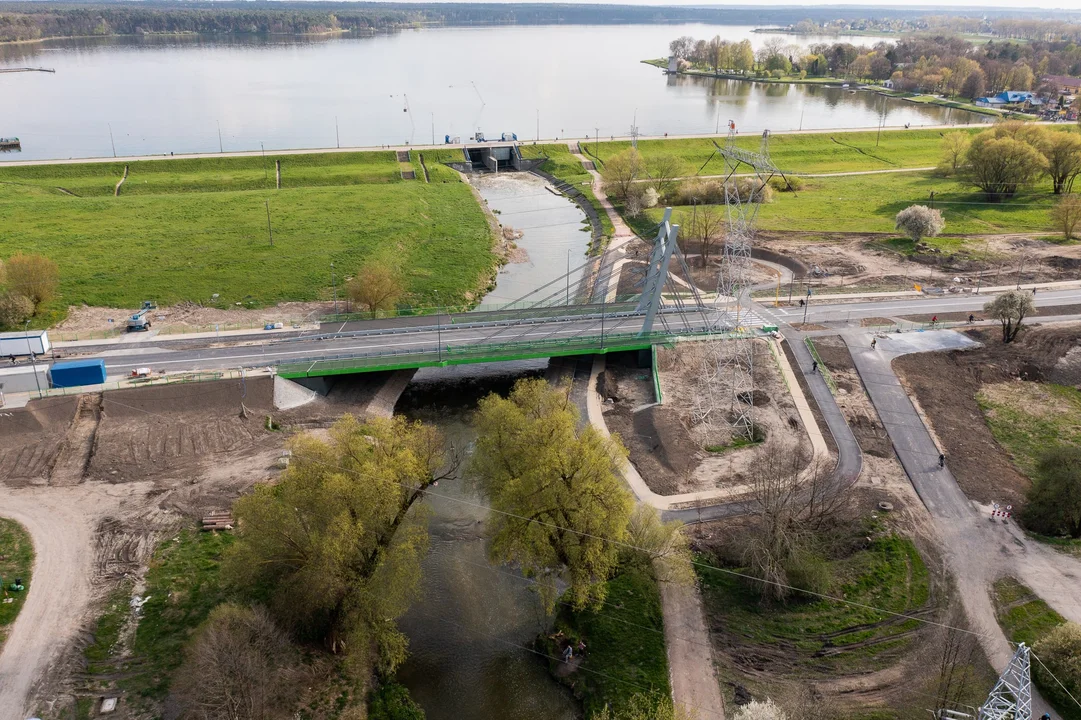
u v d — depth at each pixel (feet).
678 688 235.40
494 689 241.96
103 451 339.36
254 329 451.94
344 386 413.59
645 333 441.27
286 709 225.35
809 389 408.26
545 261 629.10
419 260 587.27
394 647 240.94
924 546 292.40
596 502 256.11
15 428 348.38
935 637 250.98
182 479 326.65
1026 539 296.92
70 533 289.74
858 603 265.75
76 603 255.70
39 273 470.80
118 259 558.15
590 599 261.44
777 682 236.84
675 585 274.16
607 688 237.25
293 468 255.70
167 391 372.79
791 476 325.83
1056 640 234.99
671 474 343.26
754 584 274.36
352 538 235.20
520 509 256.93
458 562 293.64
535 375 443.32
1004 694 218.59
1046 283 543.39
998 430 379.14
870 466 344.49
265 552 240.53
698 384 416.46
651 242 651.25
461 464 350.23
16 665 230.89
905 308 505.25
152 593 262.06
